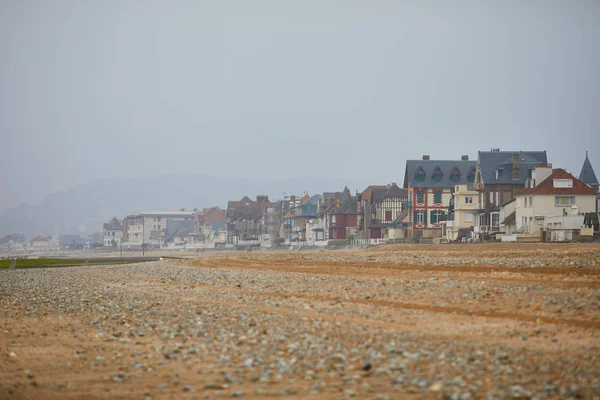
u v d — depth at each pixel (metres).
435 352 30.06
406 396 23.69
